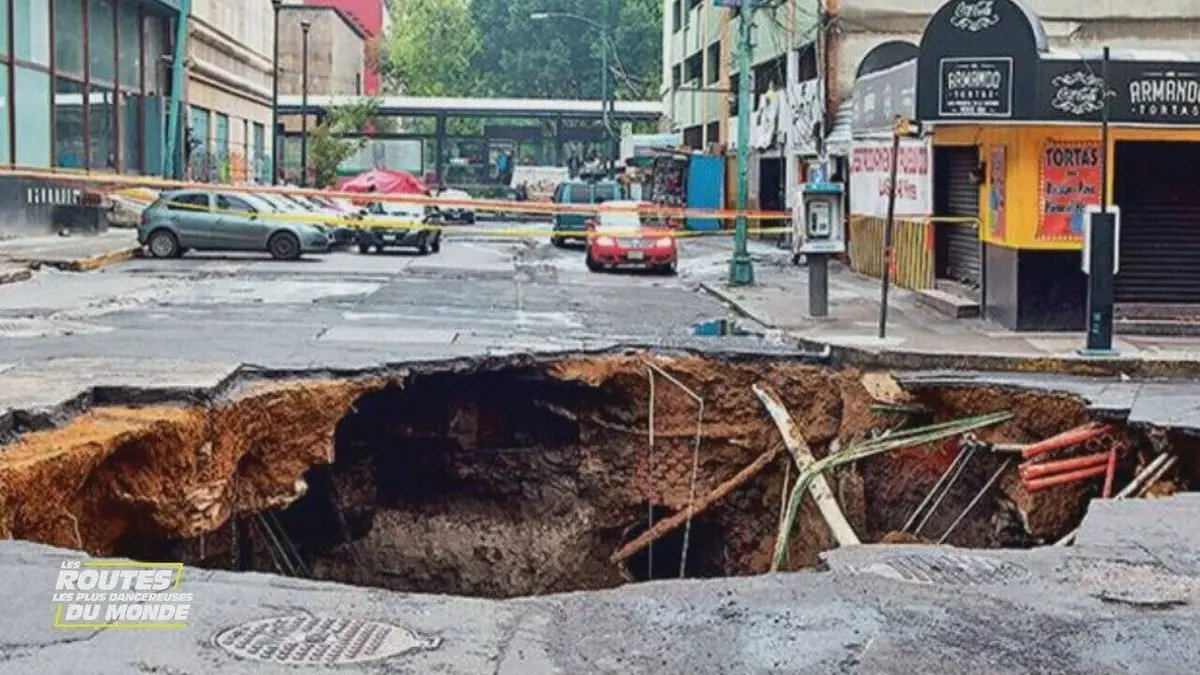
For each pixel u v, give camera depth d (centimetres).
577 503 1452
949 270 1969
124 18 3669
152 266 2658
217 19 4591
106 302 1864
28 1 2973
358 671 507
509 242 4091
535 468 1455
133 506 980
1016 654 536
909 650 538
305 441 1177
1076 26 2855
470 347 1397
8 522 812
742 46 2473
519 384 1420
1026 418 1217
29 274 2295
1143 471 1015
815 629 562
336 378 1210
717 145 4678
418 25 8969
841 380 1386
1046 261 1582
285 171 6272
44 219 3091
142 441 975
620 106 6644
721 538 1450
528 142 7512
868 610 588
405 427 1395
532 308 1923
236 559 1141
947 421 1277
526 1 8538
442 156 6725
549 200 5062
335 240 3475
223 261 2856
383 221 3127
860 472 1309
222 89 4706
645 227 2923
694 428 1415
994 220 1673
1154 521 762
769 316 1788
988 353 1349
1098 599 611
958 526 1241
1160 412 1080
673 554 1494
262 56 5488
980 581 641
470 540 1441
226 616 567
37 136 3042
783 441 1327
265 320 1641
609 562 1458
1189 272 1594
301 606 584
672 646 541
